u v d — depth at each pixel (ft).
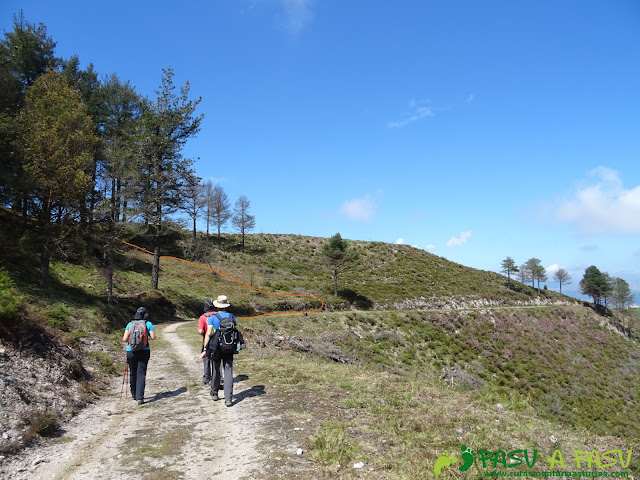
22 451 14.84
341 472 12.92
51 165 54.85
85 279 74.54
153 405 22.25
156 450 15.39
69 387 22.82
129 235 73.72
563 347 143.95
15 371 20.44
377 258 221.66
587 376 122.62
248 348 44.09
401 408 20.11
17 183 53.72
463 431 16.93
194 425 18.44
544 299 232.12
